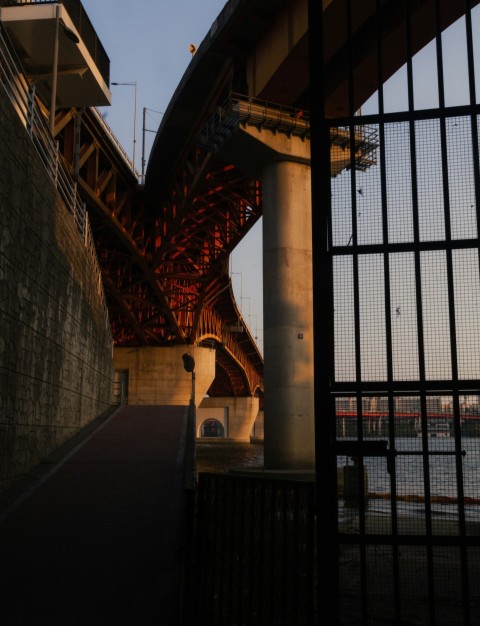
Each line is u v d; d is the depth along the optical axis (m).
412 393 5.82
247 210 55.78
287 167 35.62
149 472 14.04
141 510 11.01
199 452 98.50
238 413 144.88
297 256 34.41
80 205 22.84
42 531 9.84
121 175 56.47
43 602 7.18
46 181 15.30
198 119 46.91
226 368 128.88
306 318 33.59
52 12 25.00
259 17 35.12
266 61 36.28
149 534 9.65
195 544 6.92
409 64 6.34
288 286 33.75
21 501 11.59
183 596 6.54
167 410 25.30
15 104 14.16
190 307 80.06
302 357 32.84
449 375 5.80
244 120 34.97
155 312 80.00
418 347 5.87
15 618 6.76
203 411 150.12
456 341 5.84
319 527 5.75
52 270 16.08
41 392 15.02
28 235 13.53
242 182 50.72
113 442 17.98
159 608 6.97
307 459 31.94
